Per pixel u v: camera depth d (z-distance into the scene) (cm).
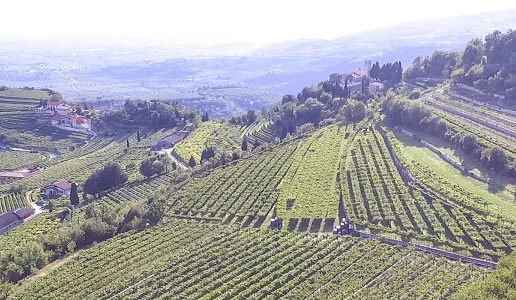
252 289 7912
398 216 10150
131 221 11800
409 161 12781
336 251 8956
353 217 10338
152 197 13625
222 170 14800
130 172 19838
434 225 9538
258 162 15000
